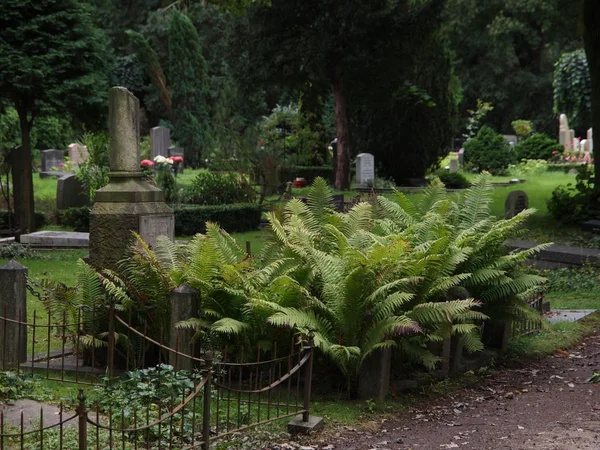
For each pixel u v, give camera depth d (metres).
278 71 31.19
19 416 6.48
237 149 23.66
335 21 28.75
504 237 9.27
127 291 8.21
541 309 11.70
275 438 6.42
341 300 7.68
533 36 58.06
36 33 17.81
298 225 8.81
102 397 7.00
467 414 7.31
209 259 7.87
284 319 7.16
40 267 15.16
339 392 7.71
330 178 32.91
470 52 60.69
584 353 10.09
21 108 18.92
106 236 8.53
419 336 7.97
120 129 8.64
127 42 56.47
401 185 32.28
